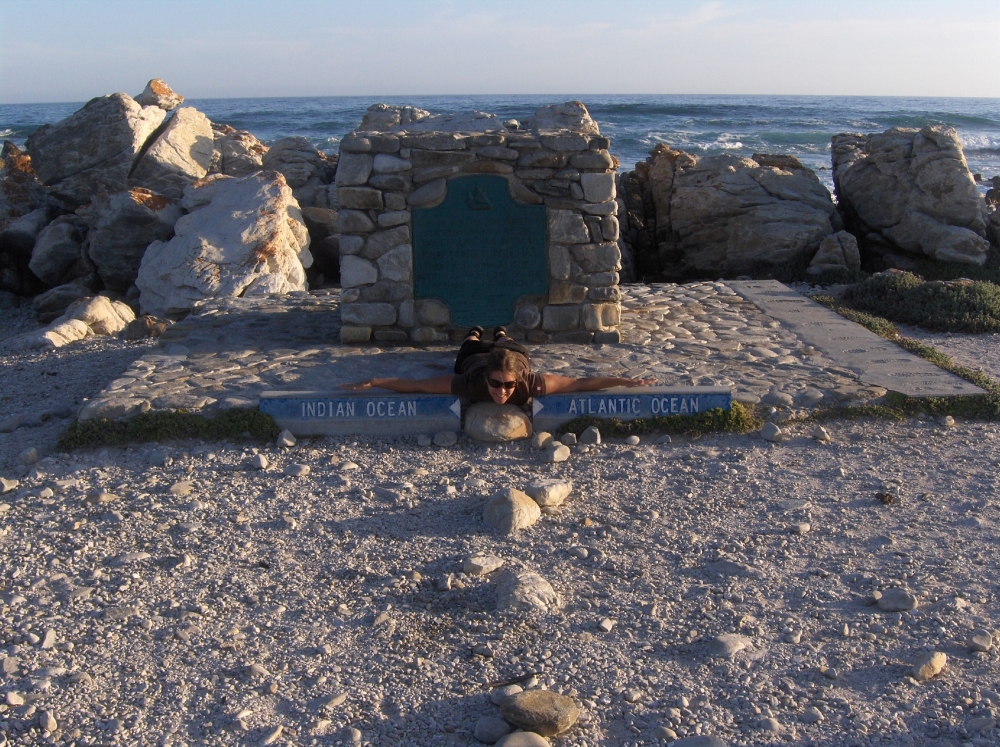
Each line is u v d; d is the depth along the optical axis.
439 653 3.25
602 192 6.04
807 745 2.83
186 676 3.14
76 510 4.21
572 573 3.72
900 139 10.22
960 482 4.42
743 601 3.52
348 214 6.07
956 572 3.68
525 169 6.01
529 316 6.19
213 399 5.05
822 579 3.66
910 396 5.19
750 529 4.03
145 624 3.40
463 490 4.37
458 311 6.19
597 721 2.93
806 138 35.97
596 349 6.08
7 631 3.36
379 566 3.76
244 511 4.18
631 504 4.25
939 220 9.88
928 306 7.65
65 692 3.06
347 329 6.21
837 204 11.24
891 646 3.25
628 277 11.04
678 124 42.34
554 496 4.23
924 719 2.92
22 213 11.59
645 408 4.97
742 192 10.44
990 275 9.41
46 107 108.88
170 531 4.04
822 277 9.65
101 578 3.69
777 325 6.73
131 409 4.95
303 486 4.41
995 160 29.55
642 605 3.50
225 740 2.87
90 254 9.77
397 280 6.15
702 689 3.06
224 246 8.59
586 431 4.89
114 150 11.16
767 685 3.07
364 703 3.01
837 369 5.65
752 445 4.84
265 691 3.07
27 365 6.62
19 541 3.96
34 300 10.02
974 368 6.19
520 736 2.81
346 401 4.91
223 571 3.74
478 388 4.93
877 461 4.66
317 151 12.43
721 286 8.11
